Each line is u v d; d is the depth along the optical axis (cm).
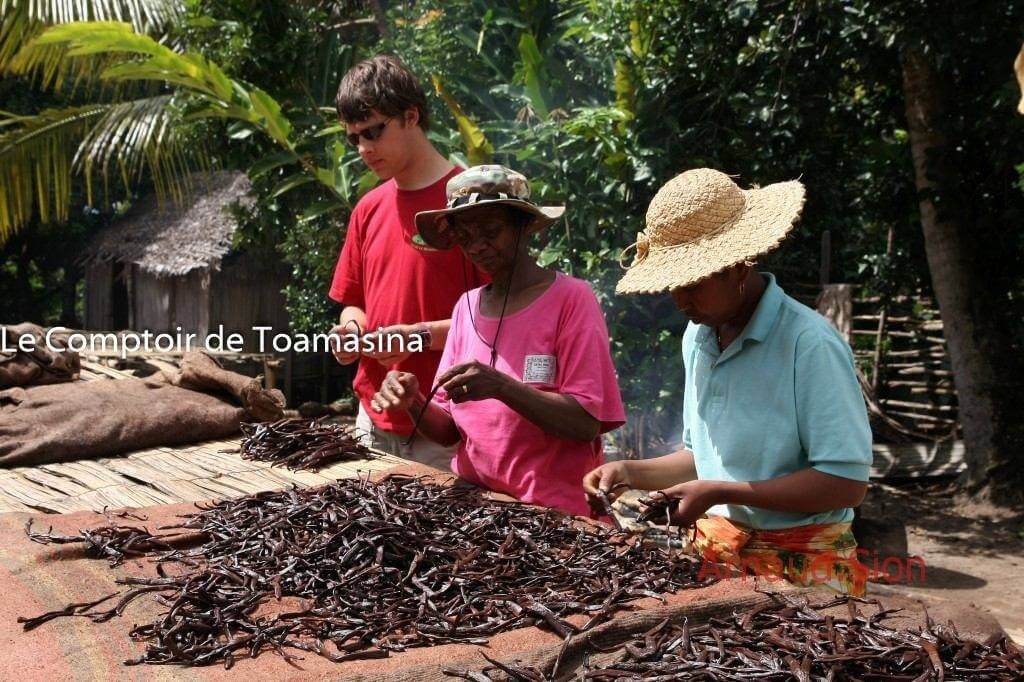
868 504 824
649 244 222
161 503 276
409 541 220
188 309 1531
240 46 791
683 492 212
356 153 726
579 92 716
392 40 779
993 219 792
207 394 381
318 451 322
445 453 348
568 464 275
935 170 761
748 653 168
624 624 181
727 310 214
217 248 1445
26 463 322
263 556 219
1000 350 811
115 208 1978
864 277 981
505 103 746
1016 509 777
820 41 648
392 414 349
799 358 214
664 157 622
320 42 816
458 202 262
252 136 830
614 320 693
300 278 1124
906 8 617
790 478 212
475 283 337
